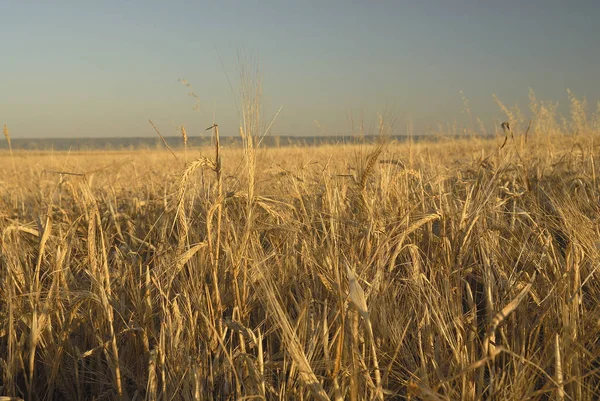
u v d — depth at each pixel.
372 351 2.13
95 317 2.71
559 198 3.92
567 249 2.50
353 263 2.47
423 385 2.00
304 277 2.74
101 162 9.62
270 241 3.10
